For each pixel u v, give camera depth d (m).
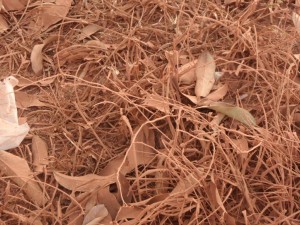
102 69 0.79
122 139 0.73
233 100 0.77
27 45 0.82
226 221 0.65
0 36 0.83
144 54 0.79
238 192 0.68
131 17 0.85
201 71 0.77
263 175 0.68
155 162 0.70
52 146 0.72
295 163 0.69
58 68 0.79
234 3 0.88
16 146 0.70
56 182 0.69
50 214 0.65
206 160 0.68
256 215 0.65
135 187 0.67
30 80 0.78
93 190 0.66
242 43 0.80
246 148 0.70
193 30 0.83
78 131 0.73
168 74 0.74
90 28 0.84
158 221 0.65
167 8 0.86
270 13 0.86
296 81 0.79
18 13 0.85
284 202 0.67
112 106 0.74
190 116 0.72
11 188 0.68
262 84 0.78
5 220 0.66
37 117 0.75
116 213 0.66
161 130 0.73
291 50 0.81
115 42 0.83
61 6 0.85
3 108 0.72
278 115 0.73
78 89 0.77
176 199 0.64
